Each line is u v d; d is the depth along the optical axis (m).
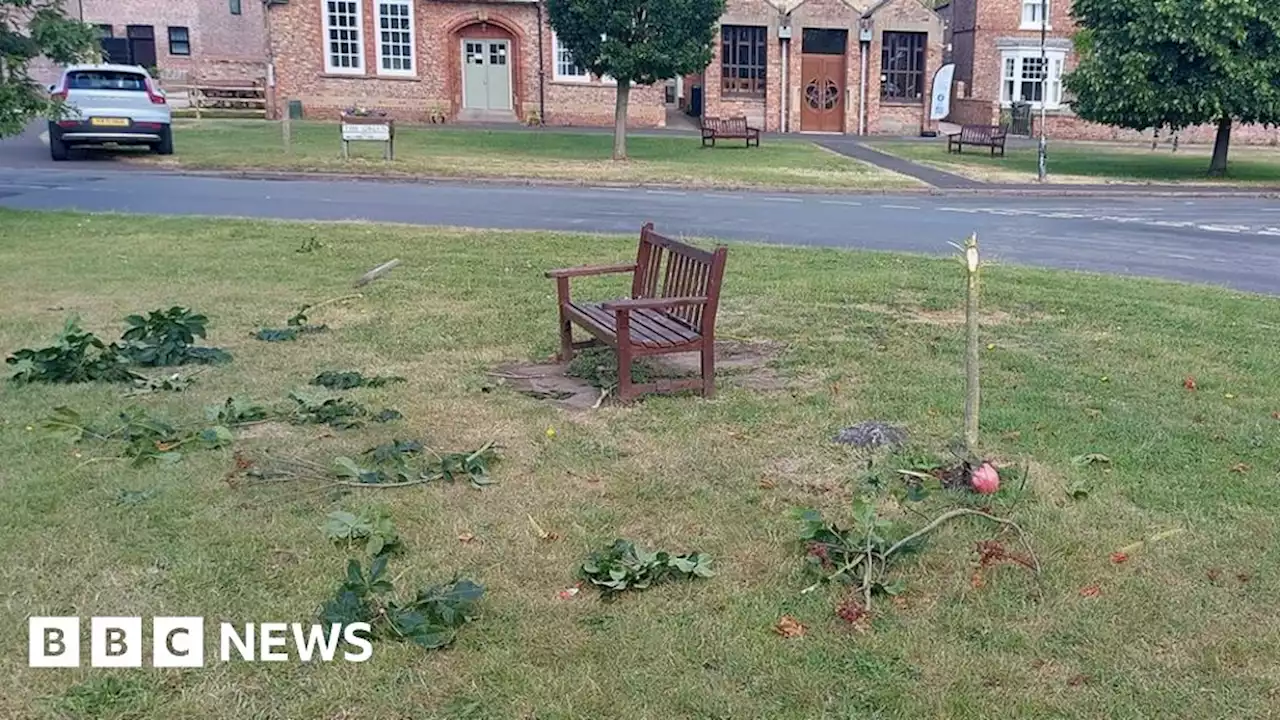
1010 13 41.38
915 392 6.28
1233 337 7.99
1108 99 26.41
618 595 3.78
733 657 3.38
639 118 38.47
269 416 5.66
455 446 5.29
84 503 4.42
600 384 6.42
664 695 3.17
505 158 24.80
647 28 24.28
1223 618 3.64
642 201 17.89
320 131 30.62
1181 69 25.95
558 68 37.88
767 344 7.57
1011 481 4.81
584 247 12.02
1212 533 4.31
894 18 38.53
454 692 3.19
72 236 11.99
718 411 5.89
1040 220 16.58
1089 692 3.22
